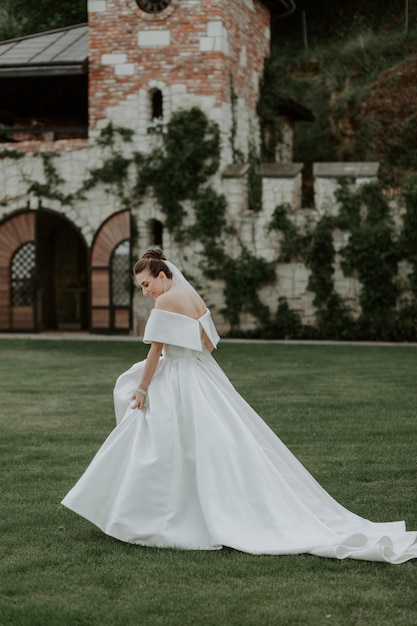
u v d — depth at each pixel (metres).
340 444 8.83
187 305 5.86
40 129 24.31
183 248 23.53
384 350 19.31
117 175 23.83
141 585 4.88
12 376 14.62
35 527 6.06
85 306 28.61
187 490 5.59
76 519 6.26
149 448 5.64
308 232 22.75
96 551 5.48
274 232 22.98
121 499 5.60
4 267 24.86
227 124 23.59
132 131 23.72
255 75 25.66
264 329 23.03
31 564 5.25
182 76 23.39
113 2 23.67
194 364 5.82
